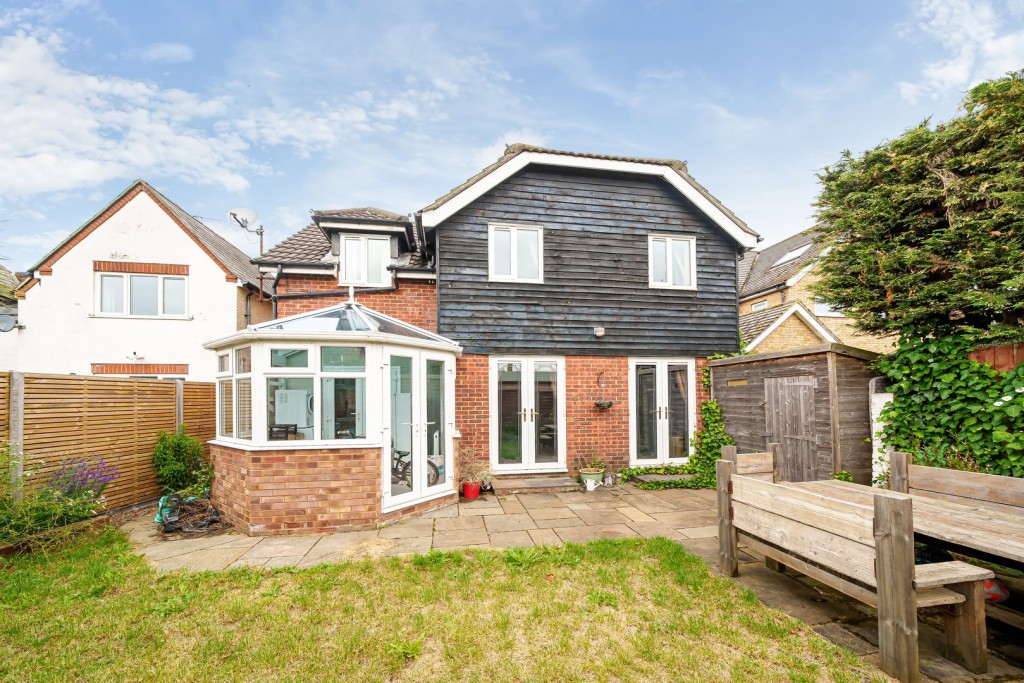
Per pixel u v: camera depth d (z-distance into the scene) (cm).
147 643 334
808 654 313
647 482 850
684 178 965
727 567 444
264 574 449
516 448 901
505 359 906
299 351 607
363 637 339
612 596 393
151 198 1257
